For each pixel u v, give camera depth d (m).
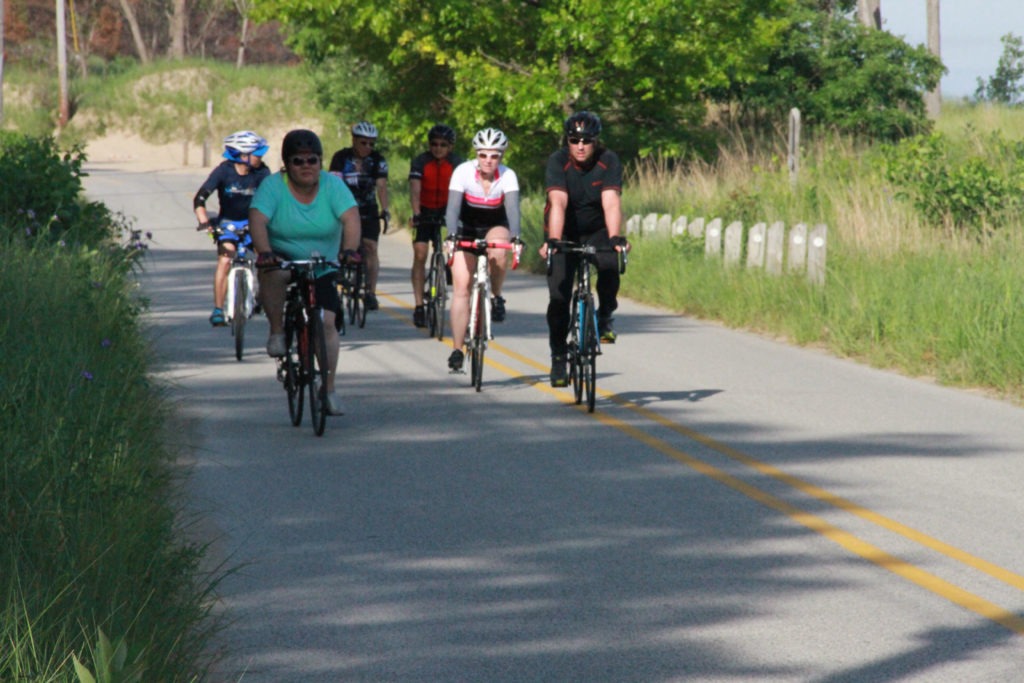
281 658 17.67
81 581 17.58
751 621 19.25
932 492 27.62
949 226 66.12
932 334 47.25
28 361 28.17
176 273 77.44
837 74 138.75
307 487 27.73
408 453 31.39
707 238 70.00
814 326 53.12
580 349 37.22
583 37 101.75
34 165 60.09
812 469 29.88
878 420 36.25
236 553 22.75
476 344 40.75
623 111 120.19
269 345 34.44
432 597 20.39
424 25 106.31
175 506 24.91
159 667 15.67
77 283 41.72
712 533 24.30
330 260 32.84
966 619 19.36
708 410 37.66
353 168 55.31
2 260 42.00
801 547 23.33
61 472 21.23
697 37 108.38
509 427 34.94
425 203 53.47
